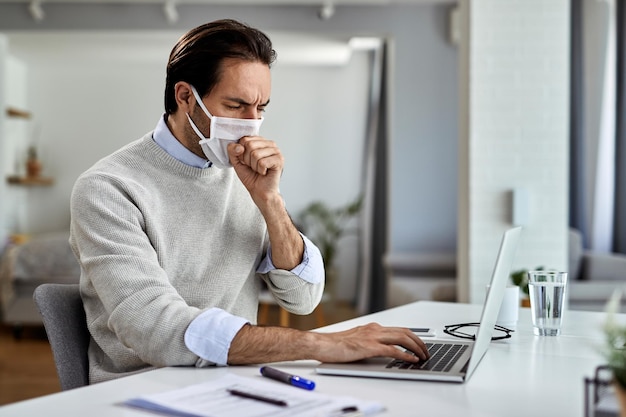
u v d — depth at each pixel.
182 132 1.77
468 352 1.53
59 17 6.38
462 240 4.49
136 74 8.50
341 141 8.58
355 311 7.93
